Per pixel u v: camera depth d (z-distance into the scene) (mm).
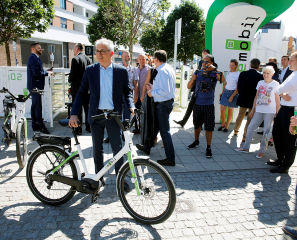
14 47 14281
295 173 4195
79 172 2939
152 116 4289
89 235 2527
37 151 2994
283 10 6758
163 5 12344
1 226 2598
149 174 3537
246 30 6848
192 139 5812
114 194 3316
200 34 25891
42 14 13266
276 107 4570
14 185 3406
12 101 4355
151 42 27812
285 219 2924
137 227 2682
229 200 3291
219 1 6730
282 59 6199
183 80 9508
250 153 5066
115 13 13961
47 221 2715
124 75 3174
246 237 2596
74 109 3021
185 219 2848
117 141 3229
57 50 34031
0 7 12047
